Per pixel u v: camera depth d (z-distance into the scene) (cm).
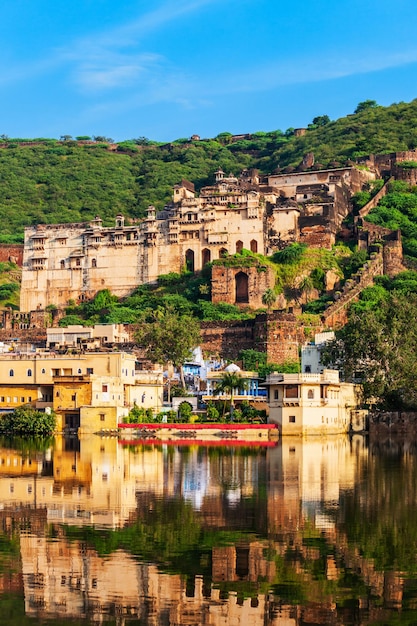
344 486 8925
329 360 17512
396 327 16875
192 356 19000
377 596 5419
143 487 8812
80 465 10638
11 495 8331
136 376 17512
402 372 16400
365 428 16388
